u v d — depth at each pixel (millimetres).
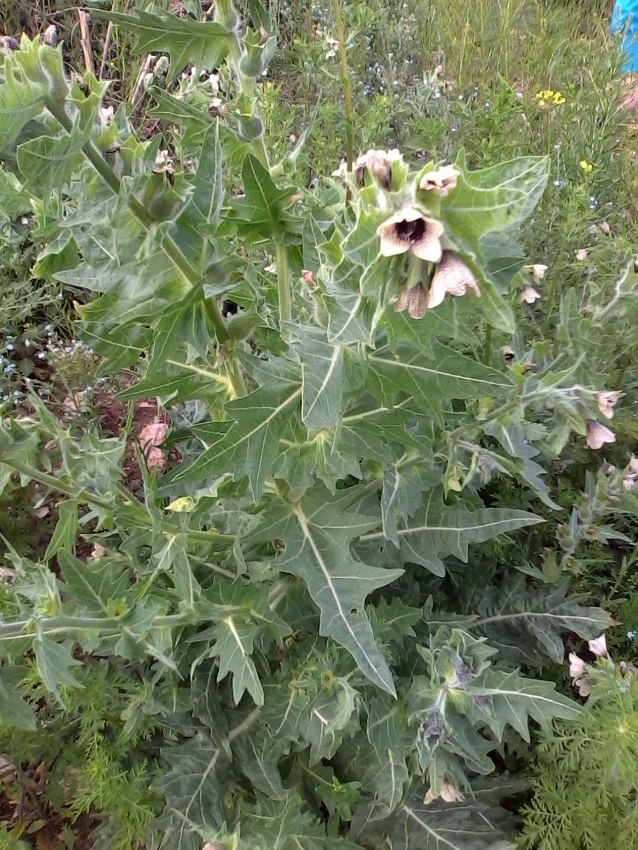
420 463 482
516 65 1076
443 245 247
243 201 375
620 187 870
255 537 443
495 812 536
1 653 360
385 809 501
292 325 328
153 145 299
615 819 462
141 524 481
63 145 262
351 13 889
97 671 512
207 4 918
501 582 626
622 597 623
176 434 580
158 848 500
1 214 340
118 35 1046
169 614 527
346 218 330
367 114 777
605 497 525
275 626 472
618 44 919
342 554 434
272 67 1067
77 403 748
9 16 1097
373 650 401
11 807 569
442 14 1172
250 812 507
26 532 691
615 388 640
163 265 333
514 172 240
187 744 527
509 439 436
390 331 290
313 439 416
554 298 695
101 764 467
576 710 457
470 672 443
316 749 483
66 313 851
